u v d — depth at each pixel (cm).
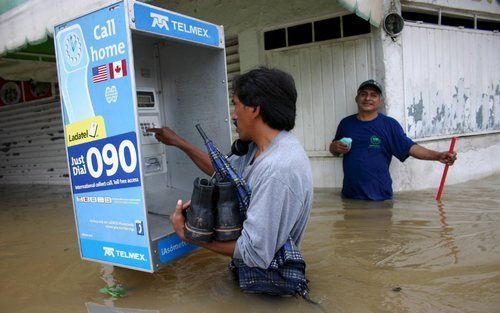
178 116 311
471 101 542
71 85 245
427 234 328
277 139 212
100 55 229
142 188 223
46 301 243
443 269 260
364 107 432
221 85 289
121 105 225
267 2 507
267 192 196
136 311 223
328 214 397
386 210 400
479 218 361
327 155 496
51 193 647
